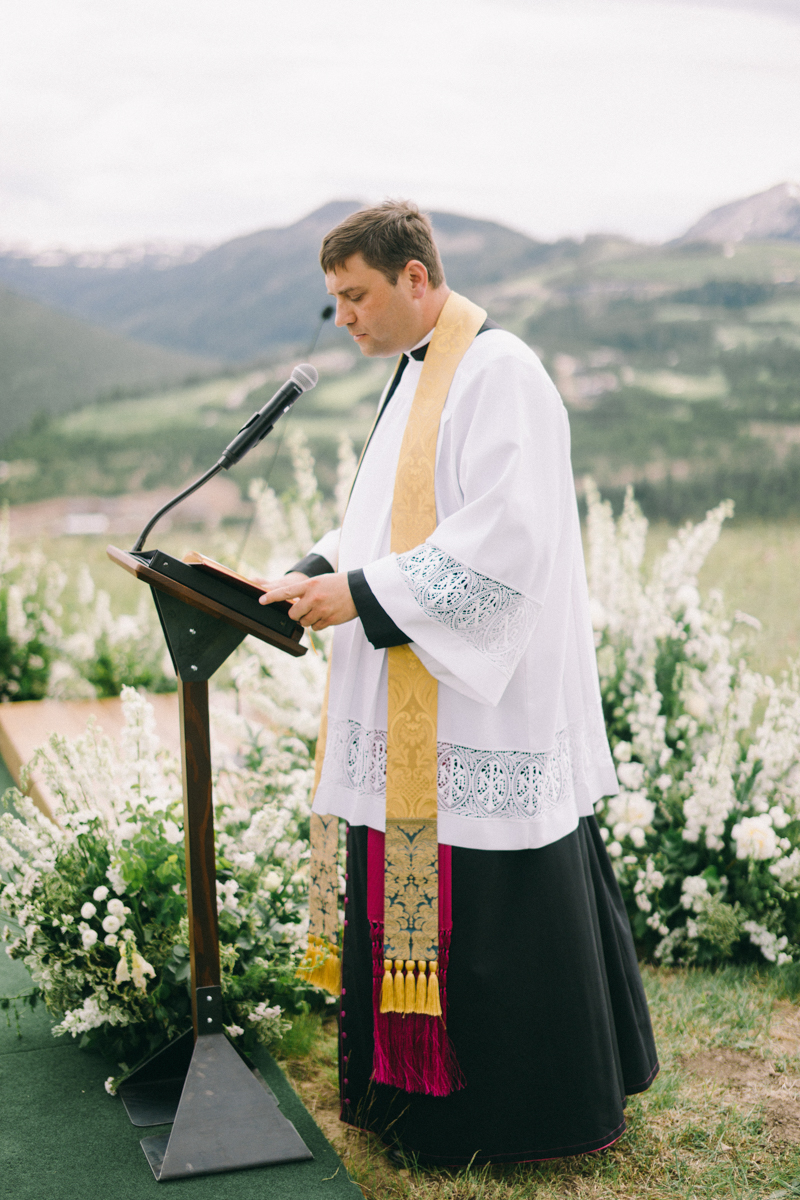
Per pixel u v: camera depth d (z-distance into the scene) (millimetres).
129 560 1975
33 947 2561
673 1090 2549
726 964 3203
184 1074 2449
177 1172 2105
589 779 2367
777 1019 2904
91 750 2818
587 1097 2195
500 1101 2186
